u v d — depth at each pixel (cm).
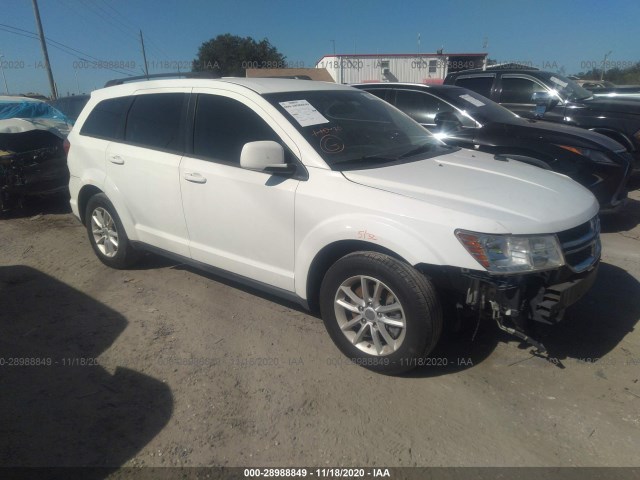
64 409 301
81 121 514
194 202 401
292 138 354
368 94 464
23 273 510
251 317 408
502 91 903
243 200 368
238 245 384
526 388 313
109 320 407
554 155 588
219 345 368
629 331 376
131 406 303
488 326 374
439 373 329
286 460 261
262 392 313
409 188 318
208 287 466
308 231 337
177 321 404
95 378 331
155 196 432
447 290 299
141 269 510
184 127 415
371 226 307
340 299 336
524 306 290
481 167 374
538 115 830
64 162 746
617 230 619
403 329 309
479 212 293
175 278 486
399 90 705
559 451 264
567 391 310
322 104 399
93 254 560
